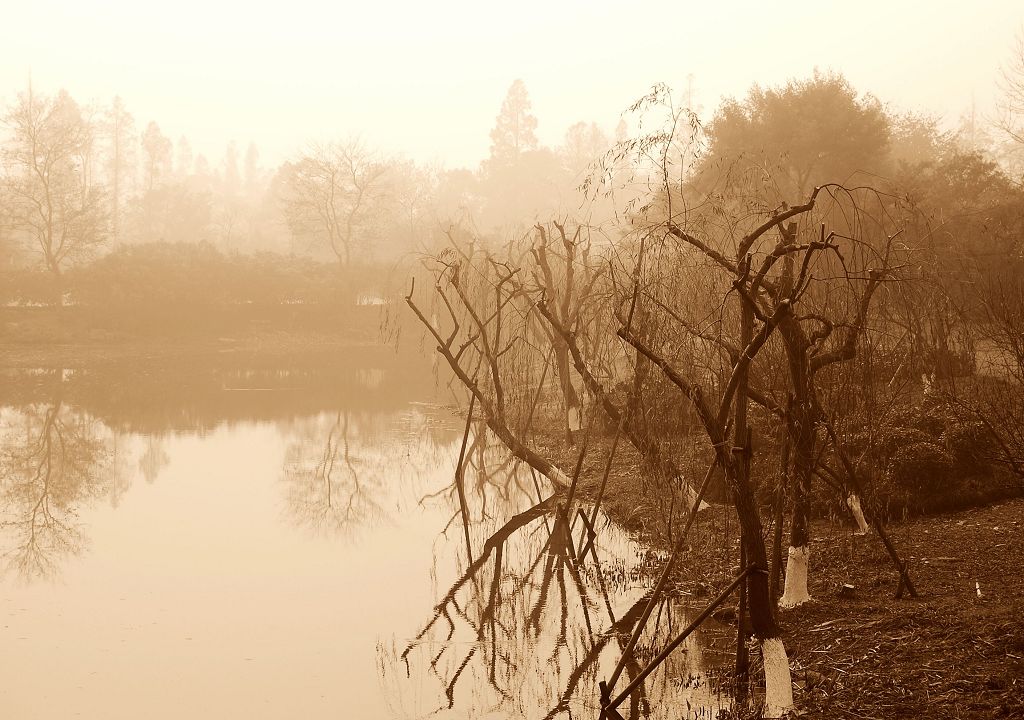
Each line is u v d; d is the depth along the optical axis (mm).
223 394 25172
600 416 15898
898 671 5914
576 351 10359
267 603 8695
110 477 14328
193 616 8344
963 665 5852
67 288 42594
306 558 10211
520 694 6691
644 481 10547
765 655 5617
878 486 9469
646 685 6715
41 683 6812
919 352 9148
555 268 17641
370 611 8539
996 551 8039
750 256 5953
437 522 11852
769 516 9391
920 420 9984
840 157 30203
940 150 43969
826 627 6852
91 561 10008
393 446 17188
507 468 15039
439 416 21062
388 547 10680
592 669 7168
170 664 7223
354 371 32594
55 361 34844
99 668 7125
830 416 8359
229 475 14578
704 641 7449
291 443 17469
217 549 10562
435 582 9406
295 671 7113
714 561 9273
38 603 8633
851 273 8461
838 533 9195
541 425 17188
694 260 8742
